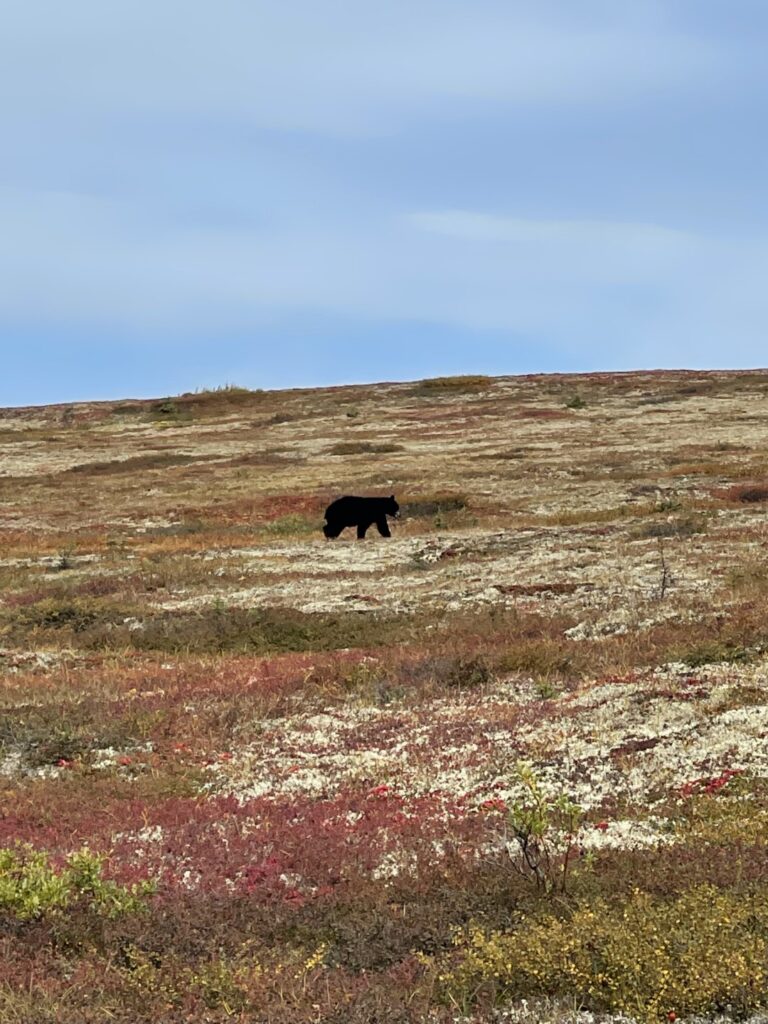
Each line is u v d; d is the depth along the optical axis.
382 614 74.50
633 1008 21.11
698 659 52.09
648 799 35.88
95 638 72.44
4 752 48.69
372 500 109.00
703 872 27.19
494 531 105.25
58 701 55.56
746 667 49.53
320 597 80.94
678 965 21.84
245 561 96.75
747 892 25.27
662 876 27.45
